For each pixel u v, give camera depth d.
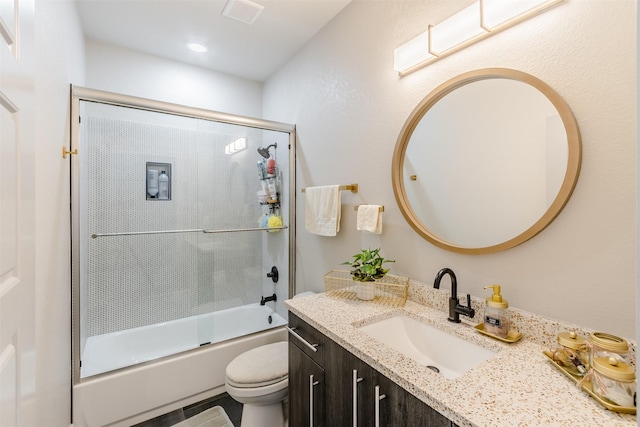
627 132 0.85
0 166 0.58
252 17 2.02
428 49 1.32
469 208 1.24
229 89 2.94
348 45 1.90
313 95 2.25
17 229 0.67
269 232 2.70
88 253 2.06
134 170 2.20
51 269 1.25
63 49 1.48
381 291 1.62
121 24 2.12
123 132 2.13
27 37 0.74
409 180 1.49
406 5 1.52
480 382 0.80
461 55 1.27
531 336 1.04
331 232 1.89
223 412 1.84
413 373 0.85
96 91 1.78
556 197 0.98
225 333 2.36
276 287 2.66
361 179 1.79
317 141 2.20
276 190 2.61
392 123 1.59
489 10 1.11
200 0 1.87
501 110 1.14
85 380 1.66
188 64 2.73
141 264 2.28
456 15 1.22
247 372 1.54
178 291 2.41
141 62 2.51
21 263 0.69
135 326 2.27
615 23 0.88
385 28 1.63
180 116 2.21
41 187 1.09
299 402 1.36
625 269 0.86
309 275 2.29
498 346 1.01
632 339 0.84
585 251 0.93
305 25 2.12
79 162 1.73
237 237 2.60
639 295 0.40
